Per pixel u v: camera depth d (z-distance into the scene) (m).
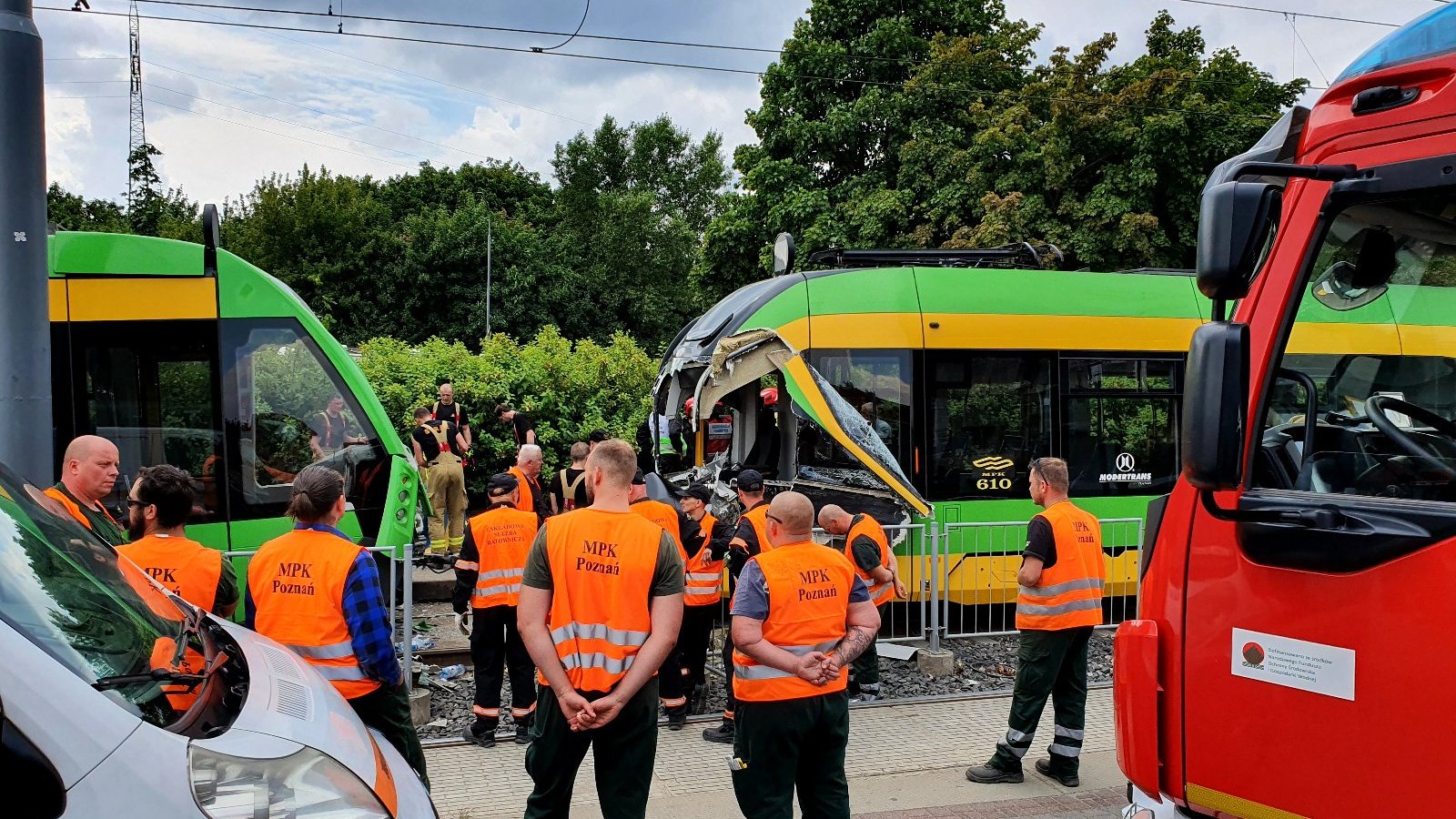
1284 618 2.59
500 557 6.42
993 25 22.75
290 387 7.86
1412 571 2.35
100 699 2.19
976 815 5.38
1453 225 2.53
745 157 22.98
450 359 15.86
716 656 8.69
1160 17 20.89
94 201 42.38
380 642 4.32
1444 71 2.51
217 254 7.74
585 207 52.03
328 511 4.41
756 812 4.29
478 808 5.45
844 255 10.58
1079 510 5.84
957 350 9.69
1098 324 10.09
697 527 7.17
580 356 16.84
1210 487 2.49
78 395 7.38
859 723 7.01
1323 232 2.72
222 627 3.29
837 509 7.05
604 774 4.11
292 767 2.47
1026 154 18.89
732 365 8.78
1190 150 18.39
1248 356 2.49
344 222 43.88
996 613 10.18
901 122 20.70
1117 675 3.07
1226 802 2.73
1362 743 2.42
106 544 3.28
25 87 5.41
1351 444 2.70
